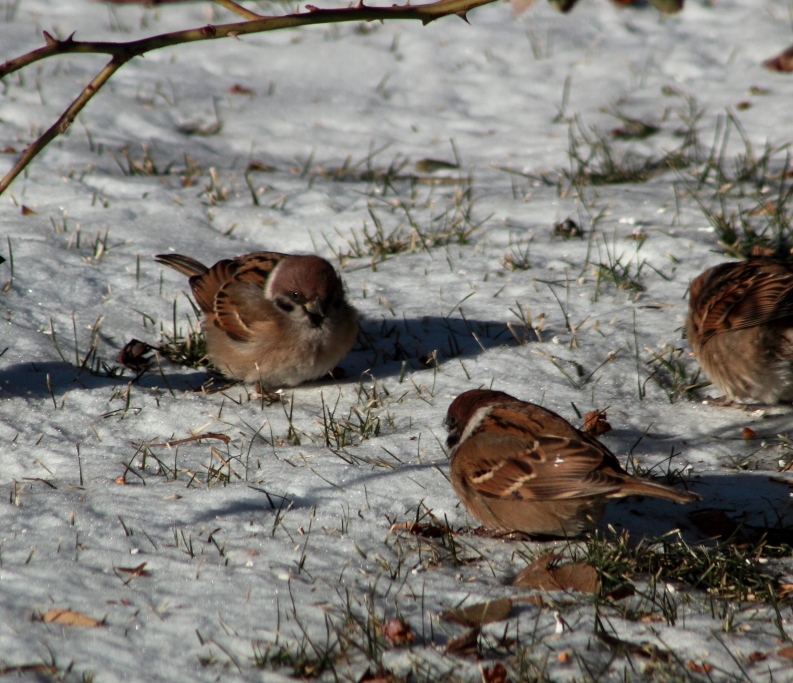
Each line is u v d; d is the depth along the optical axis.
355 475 9.03
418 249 14.55
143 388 10.94
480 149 19.09
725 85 21.75
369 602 7.08
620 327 12.10
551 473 7.84
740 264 10.88
